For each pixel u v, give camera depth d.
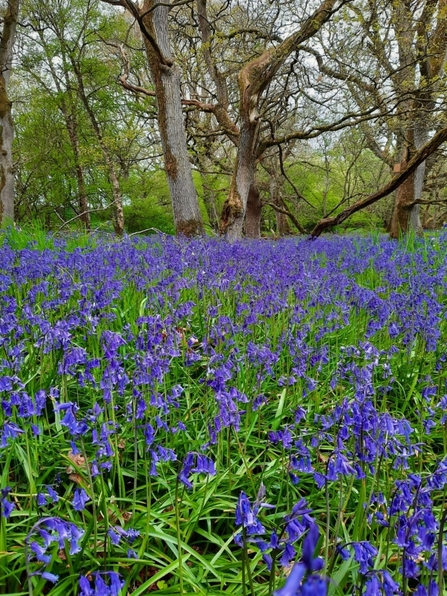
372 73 13.41
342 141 23.86
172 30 17.66
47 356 3.52
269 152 21.67
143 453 2.78
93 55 26.66
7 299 3.99
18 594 1.84
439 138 10.97
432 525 1.61
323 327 4.16
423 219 34.41
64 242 7.85
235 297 5.02
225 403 2.37
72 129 27.95
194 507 2.35
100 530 2.20
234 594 1.89
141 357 2.78
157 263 5.76
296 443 2.23
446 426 2.92
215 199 30.98
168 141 11.88
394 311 4.36
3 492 1.63
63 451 2.71
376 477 2.41
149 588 2.04
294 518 1.49
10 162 16.95
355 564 1.89
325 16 11.51
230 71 16.75
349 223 36.38
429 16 12.41
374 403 3.32
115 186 25.28
